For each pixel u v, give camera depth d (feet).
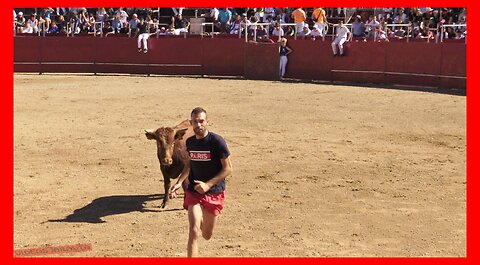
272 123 59.52
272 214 32.63
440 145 50.03
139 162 43.88
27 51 116.26
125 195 36.24
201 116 24.47
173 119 62.18
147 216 32.55
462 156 46.01
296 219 31.86
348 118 62.39
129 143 50.19
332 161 44.19
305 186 37.86
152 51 113.19
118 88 89.56
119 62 115.14
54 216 32.42
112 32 120.47
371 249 27.73
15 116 63.41
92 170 41.73
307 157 45.37
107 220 31.89
